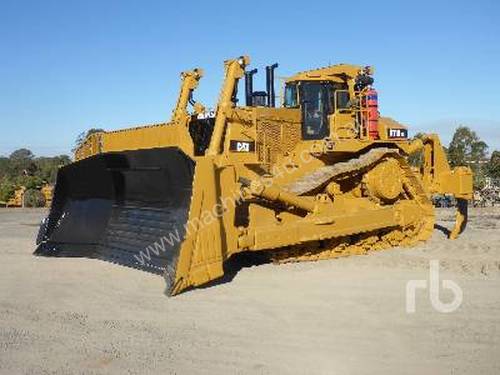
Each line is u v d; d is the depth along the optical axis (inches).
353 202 393.7
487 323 229.5
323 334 217.0
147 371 181.6
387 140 418.3
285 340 210.7
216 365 186.5
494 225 594.9
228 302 266.2
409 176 426.3
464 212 476.1
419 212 431.5
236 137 341.7
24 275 334.0
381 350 198.7
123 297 278.2
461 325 226.8
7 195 1078.4
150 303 266.2
